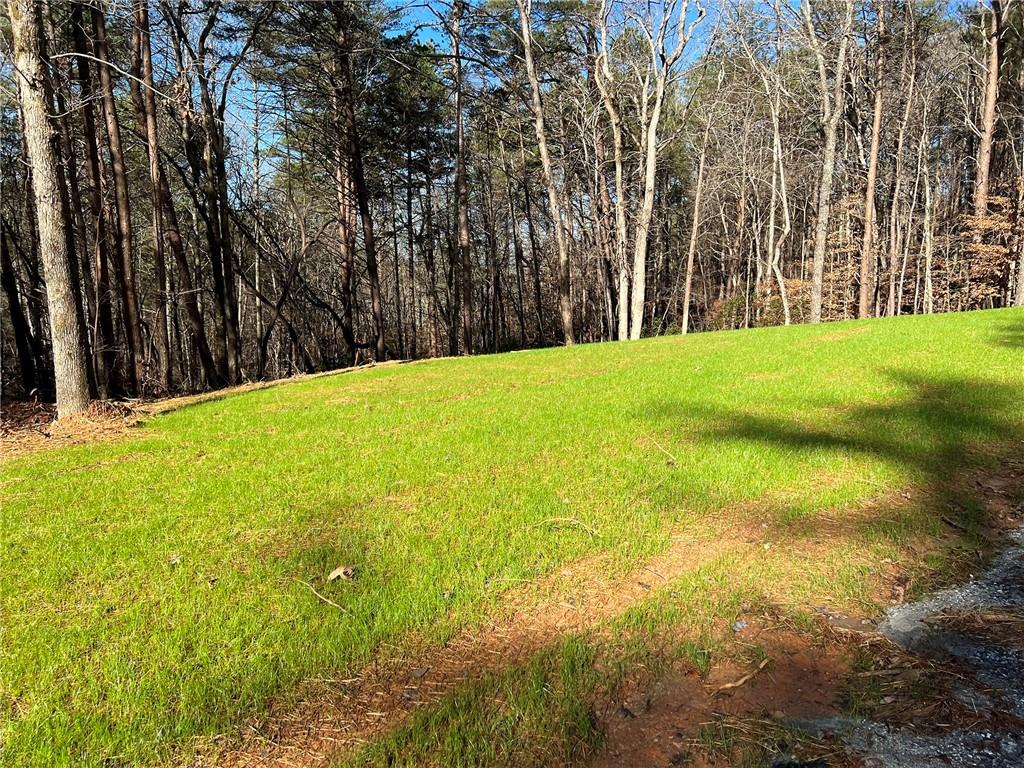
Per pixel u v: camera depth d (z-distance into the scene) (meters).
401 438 6.77
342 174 25.42
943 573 3.49
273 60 20.59
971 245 25.09
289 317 31.62
